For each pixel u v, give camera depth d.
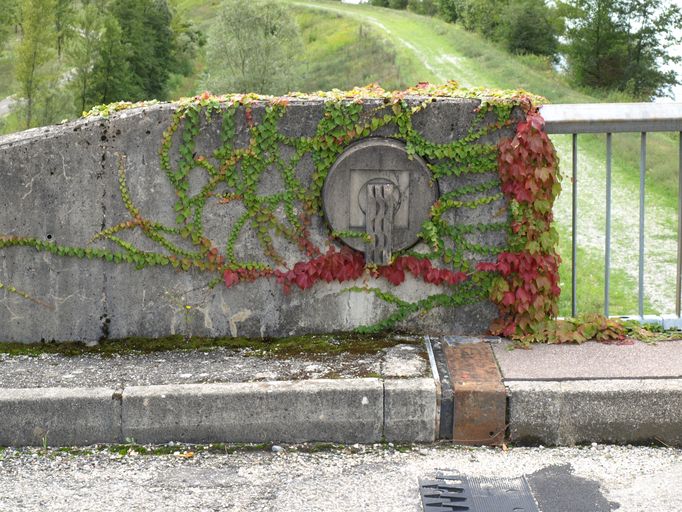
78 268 5.77
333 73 58.03
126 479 4.36
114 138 5.62
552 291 5.62
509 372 4.96
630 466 4.42
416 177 5.55
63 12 59.12
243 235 5.72
